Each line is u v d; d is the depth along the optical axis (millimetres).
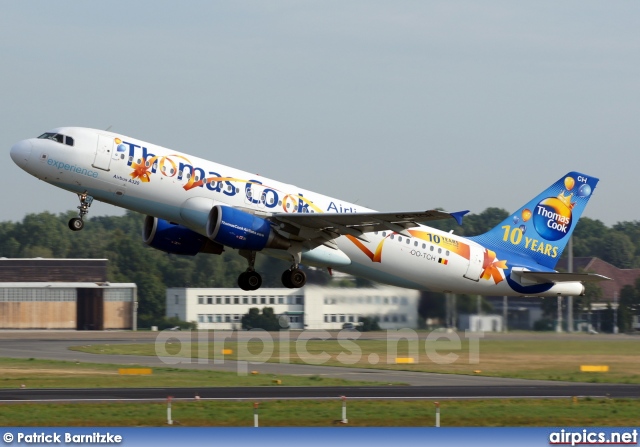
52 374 148750
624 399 121625
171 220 140750
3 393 121500
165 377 144250
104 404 109250
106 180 134625
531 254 166250
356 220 137500
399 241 153125
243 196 141000
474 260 160000
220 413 103250
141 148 136875
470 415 105125
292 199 144625
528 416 105188
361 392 127000
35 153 132500
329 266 150500
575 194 168125
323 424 98750
